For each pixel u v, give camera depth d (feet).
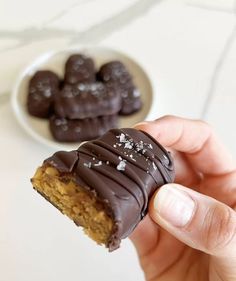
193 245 0.53
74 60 0.90
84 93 0.84
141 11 0.98
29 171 0.79
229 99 0.87
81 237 0.73
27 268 0.71
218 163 0.67
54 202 0.47
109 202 0.43
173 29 0.96
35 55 0.93
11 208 0.75
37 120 0.85
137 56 0.93
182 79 0.89
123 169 0.46
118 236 0.43
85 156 0.47
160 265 0.67
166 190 0.48
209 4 0.99
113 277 0.71
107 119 0.84
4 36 0.94
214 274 0.59
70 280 0.71
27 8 0.97
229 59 0.92
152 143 0.50
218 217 0.50
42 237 0.73
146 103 0.87
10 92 0.88
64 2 0.99
